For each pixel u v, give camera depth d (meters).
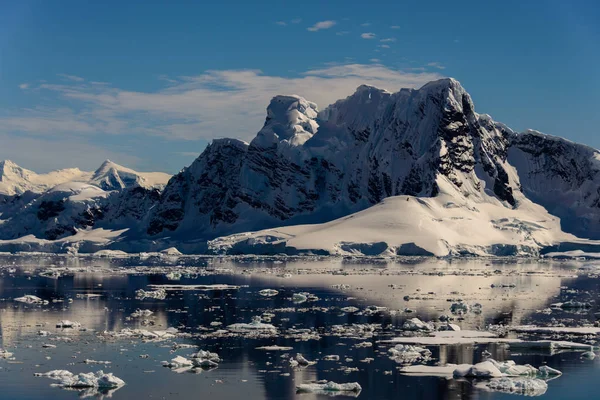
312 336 97.06
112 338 95.69
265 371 79.12
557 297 143.25
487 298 141.00
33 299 133.62
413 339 95.06
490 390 72.62
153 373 78.12
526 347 90.81
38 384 73.94
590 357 85.38
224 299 138.00
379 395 71.06
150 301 134.25
